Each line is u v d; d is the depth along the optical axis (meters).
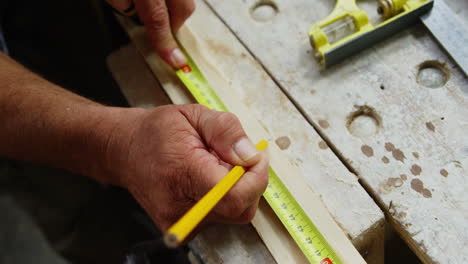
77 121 0.42
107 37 0.67
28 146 0.45
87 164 0.44
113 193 0.69
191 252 0.44
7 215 0.78
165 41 0.46
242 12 0.49
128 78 0.48
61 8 0.77
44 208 0.75
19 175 0.77
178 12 0.46
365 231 0.39
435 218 0.39
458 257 0.38
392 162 0.41
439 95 0.43
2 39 0.61
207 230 0.41
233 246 0.41
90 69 0.75
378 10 0.46
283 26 0.48
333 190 0.41
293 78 0.45
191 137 0.39
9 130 0.44
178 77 0.47
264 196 0.41
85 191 0.74
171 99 0.46
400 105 0.43
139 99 0.47
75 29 0.76
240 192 0.37
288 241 0.40
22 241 0.77
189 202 0.39
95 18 0.76
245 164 0.37
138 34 0.49
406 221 0.39
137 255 0.52
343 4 0.46
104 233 0.70
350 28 0.46
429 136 0.42
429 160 0.41
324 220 0.40
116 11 0.50
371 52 0.46
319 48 0.44
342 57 0.45
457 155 0.41
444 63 0.44
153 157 0.39
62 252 0.72
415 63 0.45
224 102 0.45
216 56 0.47
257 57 0.47
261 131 0.43
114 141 0.41
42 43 0.75
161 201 0.39
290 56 0.46
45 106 0.44
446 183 0.40
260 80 0.46
